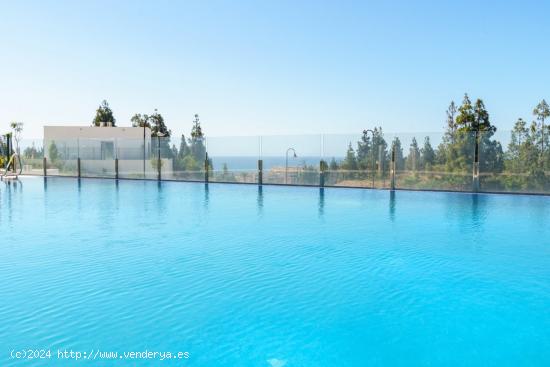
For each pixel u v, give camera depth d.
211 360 3.00
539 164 14.30
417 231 7.91
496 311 3.90
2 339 3.30
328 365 2.94
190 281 4.81
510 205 11.70
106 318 3.73
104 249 6.43
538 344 3.24
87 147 24.39
